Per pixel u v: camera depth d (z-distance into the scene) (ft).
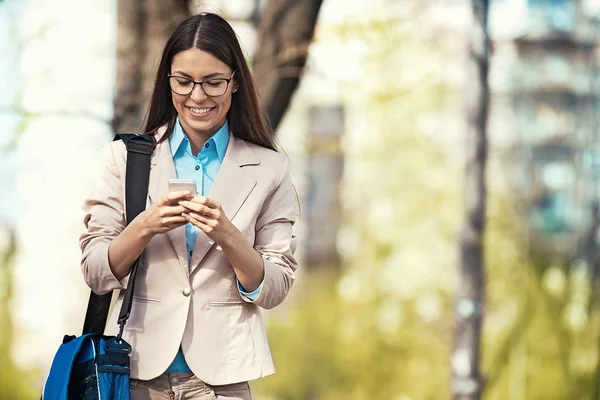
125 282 17.80
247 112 18.61
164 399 17.46
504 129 71.15
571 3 66.23
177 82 17.42
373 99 37.35
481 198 37.58
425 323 79.46
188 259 17.57
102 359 16.83
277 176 18.54
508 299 62.03
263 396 81.46
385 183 87.66
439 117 82.43
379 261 84.43
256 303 17.65
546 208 68.28
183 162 18.26
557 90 68.13
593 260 59.47
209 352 17.43
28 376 73.87
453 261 83.30
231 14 38.86
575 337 58.29
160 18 31.60
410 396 76.38
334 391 79.97
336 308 83.82
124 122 31.89
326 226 95.61
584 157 65.10
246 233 17.92
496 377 57.06
